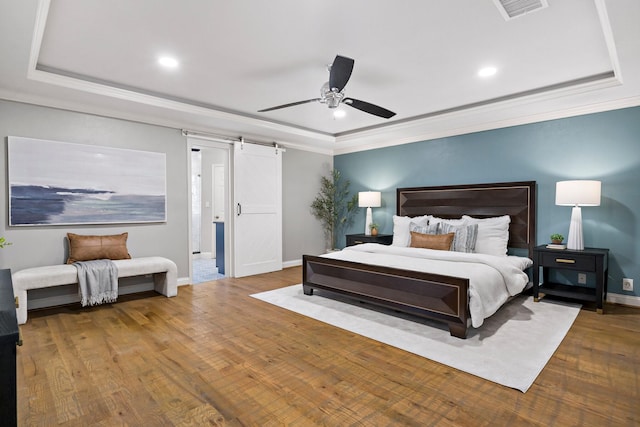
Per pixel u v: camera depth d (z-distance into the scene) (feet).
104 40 8.15
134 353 8.00
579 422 5.39
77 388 6.47
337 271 11.83
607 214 11.87
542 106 12.34
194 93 11.99
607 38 7.50
